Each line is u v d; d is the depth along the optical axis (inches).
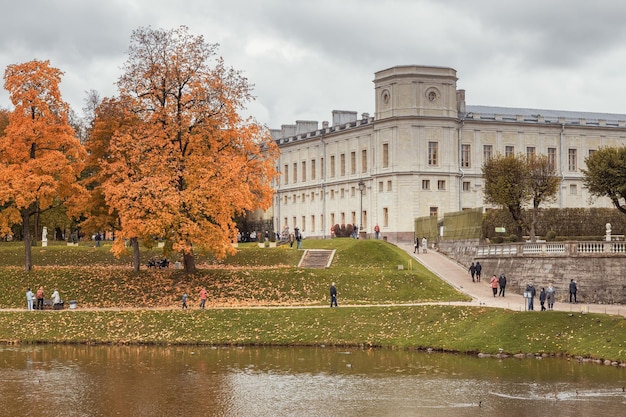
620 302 2965.1
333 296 3031.5
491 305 2962.6
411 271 3602.4
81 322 2883.9
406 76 5334.6
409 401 1908.2
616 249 3029.0
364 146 5703.7
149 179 3161.9
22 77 3356.3
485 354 2450.8
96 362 2395.4
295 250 4018.2
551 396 1924.2
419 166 5319.9
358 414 1812.3
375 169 5511.8
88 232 3629.4
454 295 3272.6
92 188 4170.8
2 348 2655.0
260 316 2886.3
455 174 5393.7
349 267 3737.7
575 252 3095.5
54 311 3009.4
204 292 3021.7
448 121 5383.9
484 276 3661.4
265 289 3334.2
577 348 2397.9
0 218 3454.7
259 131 3496.6
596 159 4158.5
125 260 3917.3
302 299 3262.8
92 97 4965.6
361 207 5221.5
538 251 3284.9
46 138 3376.0
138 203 3161.9
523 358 2386.8
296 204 6510.8
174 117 3321.9
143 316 2908.5
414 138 5329.7
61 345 2716.5
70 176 3420.3
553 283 3154.5
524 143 5659.5
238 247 4365.2
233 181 3243.1
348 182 5856.3
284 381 2124.8
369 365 2321.6
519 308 2797.7
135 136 3255.4
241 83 3454.7
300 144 6451.8
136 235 3147.1
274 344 2689.5
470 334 2583.7
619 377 2098.9
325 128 6215.6
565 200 5733.3
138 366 2332.7
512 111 6112.2
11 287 3312.0
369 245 4005.9
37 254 3914.9
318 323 2817.4
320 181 6181.1
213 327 2817.4
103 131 3523.6
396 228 5334.6
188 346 2687.0
